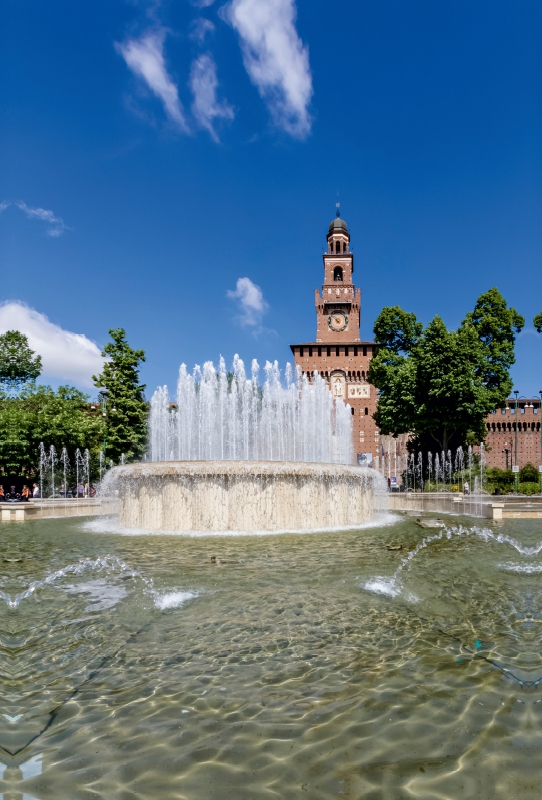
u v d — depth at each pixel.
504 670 4.57
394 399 38.22
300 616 6.09
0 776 3.16
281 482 14.34
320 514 14.95
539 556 10.02
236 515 14.02
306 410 33.03
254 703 4.00
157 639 5.36
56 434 32.97
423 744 3.46
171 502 14.29
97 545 11.51
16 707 3.98
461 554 10.20
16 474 32.53
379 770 3.21
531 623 5.86
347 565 9.03
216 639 5.34
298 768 3.23
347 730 3.64
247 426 30.66
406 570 8.63
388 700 4.04
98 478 36.44
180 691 4.21
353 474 15.98
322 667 4.65
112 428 34.62
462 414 35.28
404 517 18.42
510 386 39.25
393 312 42.84
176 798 2.96
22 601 6.75
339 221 70.69
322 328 66.94
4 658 4.89
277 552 10.40
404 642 5.26
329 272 68.19
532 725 3.68
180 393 27.83
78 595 7.02
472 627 5.73
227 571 8.50
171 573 8.36
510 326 40.12
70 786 3.07
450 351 35.03
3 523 16.81
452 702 4.01
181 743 3.50
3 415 32.50
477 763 3.27
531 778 3.12
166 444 28.56
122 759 3.33
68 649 5.11
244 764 3.27
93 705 4.00
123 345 35.97
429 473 38.19
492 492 35.12
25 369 45.09
